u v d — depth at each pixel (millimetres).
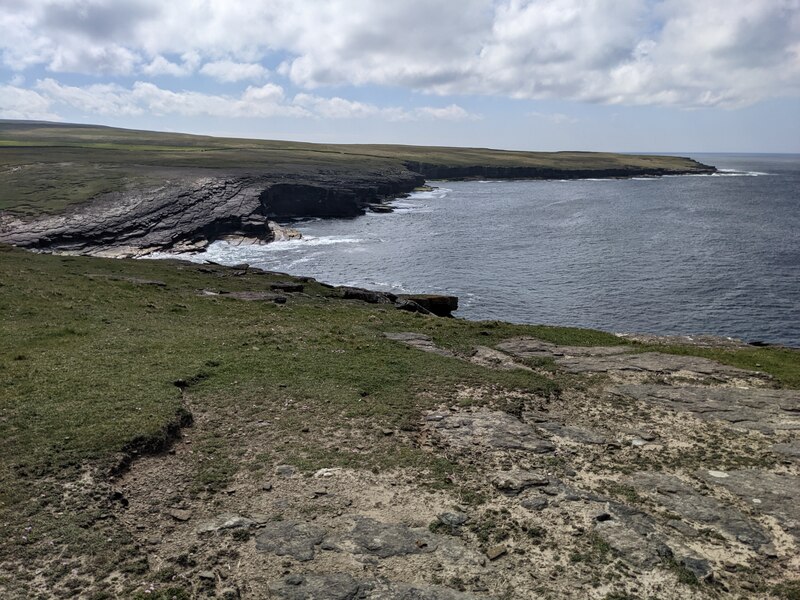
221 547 12352
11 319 27906
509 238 113312
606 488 15516
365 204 163375
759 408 21922
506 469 16156
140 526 13008
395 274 82875
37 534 12125
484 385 22859
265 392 20516
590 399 22672
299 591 11062
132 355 23344
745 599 11469
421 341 30031
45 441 15555
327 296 48938
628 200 185000
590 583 11633
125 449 15680
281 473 15344
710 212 152250
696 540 13328
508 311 65188
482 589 11336
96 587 10906
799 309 65875
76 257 53812
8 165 148625
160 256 96062
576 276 81562
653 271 84250
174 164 170750
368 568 11789
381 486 14898
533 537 13062
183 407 18531
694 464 17141
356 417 18922
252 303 38531
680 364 27719
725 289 74375
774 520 14172
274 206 145000
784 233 117625
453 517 13625
